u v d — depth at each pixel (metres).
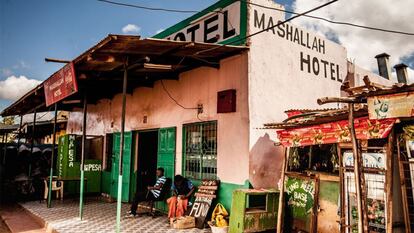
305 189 6.50
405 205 4.48
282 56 8.52
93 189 13.07
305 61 9.28
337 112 5.02
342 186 5.43
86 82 9.31
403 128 4.59
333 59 10.43
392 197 4.41
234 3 8.11
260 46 7.92
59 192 12.49
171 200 8.30
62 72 7.83
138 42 6.13
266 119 7.79
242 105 7.61
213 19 8.69
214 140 8.28
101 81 9.60
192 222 7.70
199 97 8.79
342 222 5.33
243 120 7.55
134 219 8.62
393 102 4.01
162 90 10.23
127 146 11.63
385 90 3.95
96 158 13.69
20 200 12.33
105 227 7.68
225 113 7.97
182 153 9.12
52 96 8.66
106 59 6.87
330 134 5.66
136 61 7.11
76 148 12.55
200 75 8.83
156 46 6.52
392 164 4.41
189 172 8.93
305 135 6.20
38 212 9.64
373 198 4.96
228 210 7.58
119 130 12.31
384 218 4.79
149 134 11.88
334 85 10.27
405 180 4.59
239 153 7.54
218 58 8.24
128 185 11.27
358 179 4.23
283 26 8.66
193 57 7.71
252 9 7.84
